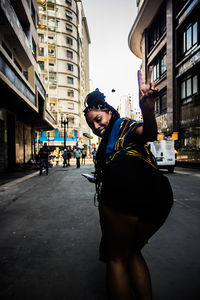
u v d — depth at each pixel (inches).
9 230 123.2
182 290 65.6
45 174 456.4
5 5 366.3
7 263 84.7
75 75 1765.5
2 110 478.3
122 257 41.3
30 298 63.1
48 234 116.3
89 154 1577.3
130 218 38.5
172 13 749.9
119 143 42.5
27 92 469.7
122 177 38.0
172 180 328.2
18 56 519.8
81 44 2052.2
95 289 67.0
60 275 75.5
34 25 669.3
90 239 108.7
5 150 499.2
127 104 2832.2
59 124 1669.5
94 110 48.2
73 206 178.5
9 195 228.4
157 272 76.3
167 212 43.0
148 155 43.9
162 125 859.4
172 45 757.3
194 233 115.1
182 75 719.1
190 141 683.4
